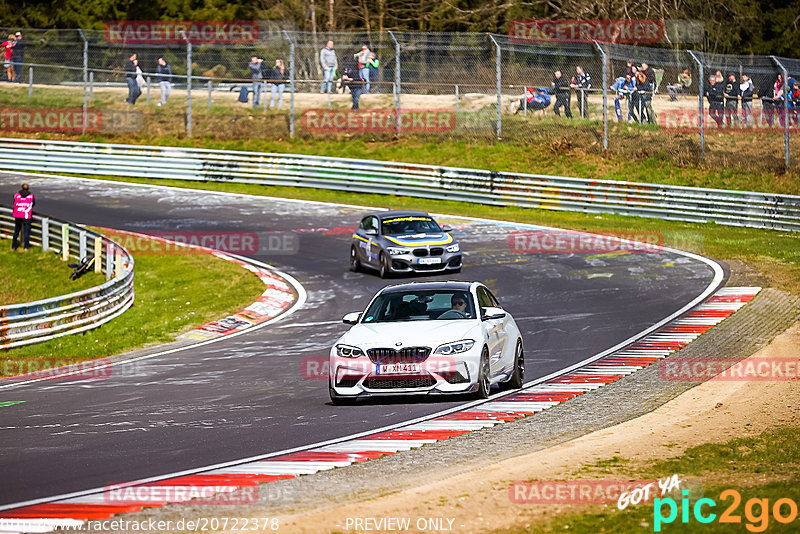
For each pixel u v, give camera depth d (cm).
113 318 5284
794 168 8562
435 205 8462
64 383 3741
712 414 2762
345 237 7269
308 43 12088
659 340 4106
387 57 11812
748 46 13438
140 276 6306
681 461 2203
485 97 10388
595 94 10256
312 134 10075
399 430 2620
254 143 10000
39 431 2778
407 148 9731
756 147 9031
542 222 7662
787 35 13412
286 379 3619
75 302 5103
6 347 4538
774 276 5578
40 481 2159
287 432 2645
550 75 10438
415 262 5819
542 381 3397
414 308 3127
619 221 7744
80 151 9719
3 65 11200
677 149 9075
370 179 8881
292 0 13462
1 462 2372
